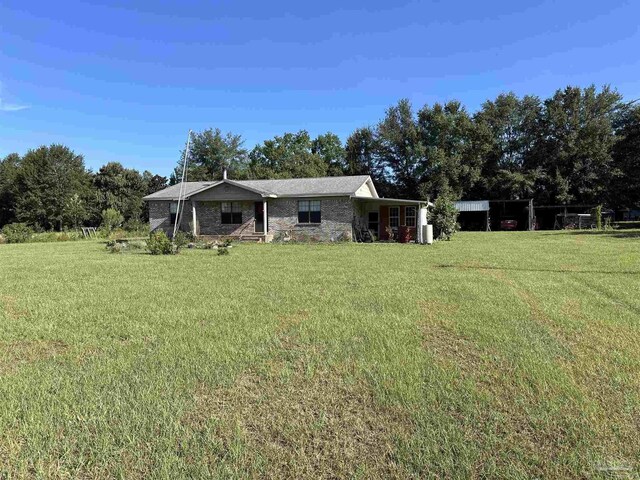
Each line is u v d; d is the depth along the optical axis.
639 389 3.34
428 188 45.16
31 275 9.94
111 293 7.46
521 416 2.94
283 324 5.27
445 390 3.34
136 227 35.78
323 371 3.74
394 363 3.89
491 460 2.46
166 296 7.14
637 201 42.75
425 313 5.73
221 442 2.65
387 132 48.62
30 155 48.75
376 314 5.70
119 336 4.86
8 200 50.16
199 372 3.73
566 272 9.75
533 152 45.28
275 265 11.66
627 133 38.97
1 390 3.38
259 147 57.97
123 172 53.19
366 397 3.25
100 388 3.43
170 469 2.39
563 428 2.79
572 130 43.59
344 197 22.73
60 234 31.39
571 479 2.30
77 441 2.67
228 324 5.27
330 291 7.43
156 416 2.97
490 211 46.31
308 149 57.50
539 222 45.69
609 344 4.41
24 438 2.72
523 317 5.49
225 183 23.58
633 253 14.05
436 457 2.50
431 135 47.38
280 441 2.69
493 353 4.16
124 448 2.60
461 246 18.75
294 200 23.53
